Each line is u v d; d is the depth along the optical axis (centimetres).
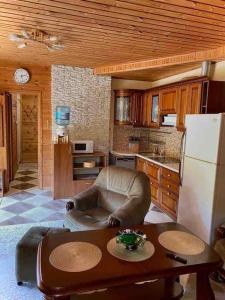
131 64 464
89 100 530
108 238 210
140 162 526
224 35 290
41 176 551
